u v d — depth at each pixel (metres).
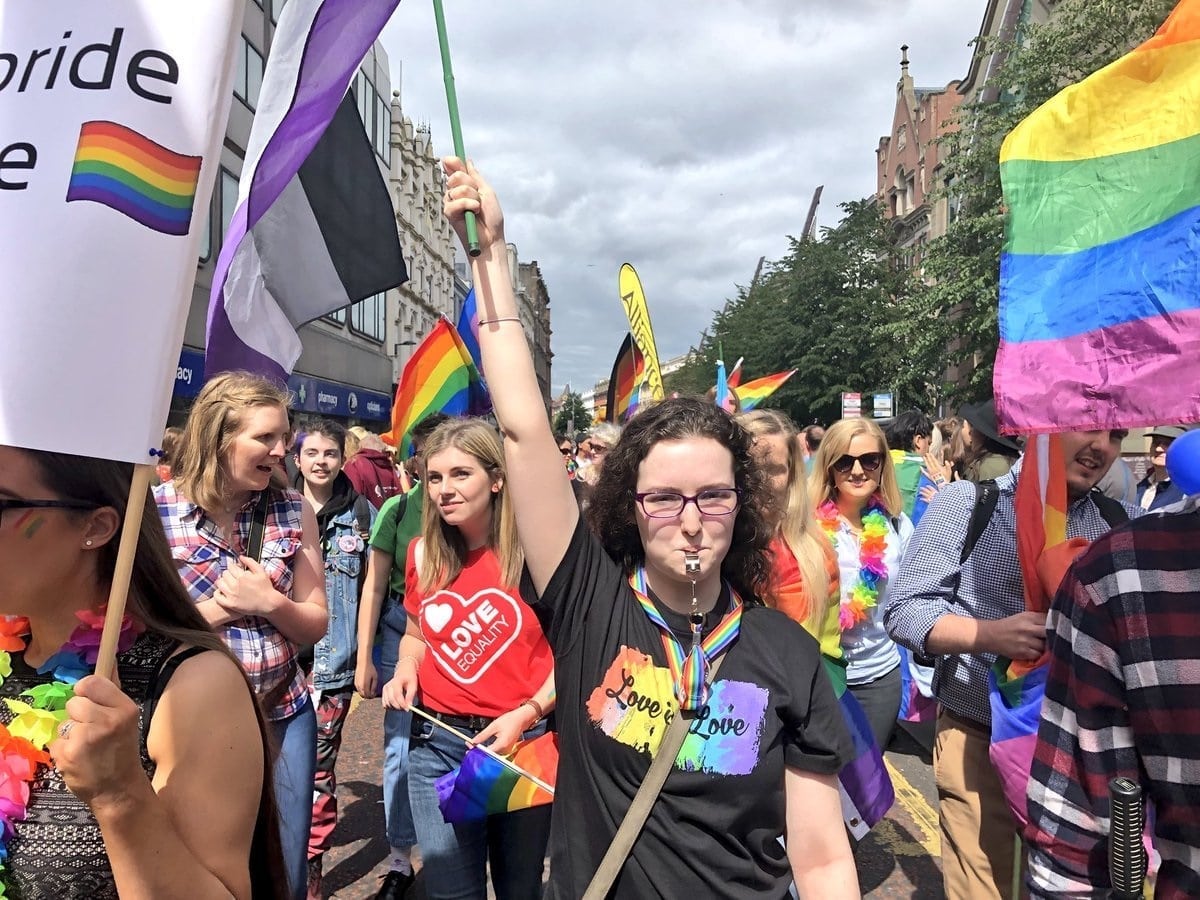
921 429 7.02
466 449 2.62
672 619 1.68
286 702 2.59
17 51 1.28
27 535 1.22
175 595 1.39
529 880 2.53
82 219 1.21
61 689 1.27
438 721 2.68
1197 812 1.43
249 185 2.00
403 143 32.41
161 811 1.15
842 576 3.39
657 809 1.52
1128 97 1.74
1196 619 1.45
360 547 4.11
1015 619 2.26
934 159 32.53
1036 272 1.81
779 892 1.51
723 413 1.72
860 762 2.56
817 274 24.67
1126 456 8.49
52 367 1.17
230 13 1.29
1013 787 2.23
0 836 1.21
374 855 3.86
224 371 2.48
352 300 2.61
